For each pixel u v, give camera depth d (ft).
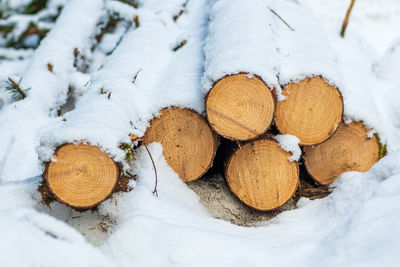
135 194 6.88
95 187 6.23
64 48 11.63
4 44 14.35
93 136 5.99
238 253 5.63
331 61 8.45
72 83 11.27
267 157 7.89
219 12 9.29
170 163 8.02
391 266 4.03
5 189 6.82
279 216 7.64
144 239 5.98
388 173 6.31
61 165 6.06
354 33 14.71
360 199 6.53
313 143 8.08
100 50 13.44
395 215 4.81
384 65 12.53
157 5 13.12
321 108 7.84
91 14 13.38
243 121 7.03
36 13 15.51
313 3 20.98
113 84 8.05
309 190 8.68
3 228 4.62
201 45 9.79
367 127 8.69
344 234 5.08
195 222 6.65
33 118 9.38
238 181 8.04
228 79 6.79
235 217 8.07
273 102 6.86
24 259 4.55
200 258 5.60
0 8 15.21
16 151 8.53
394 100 11.21
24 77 10.62
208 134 7.84
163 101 7.79
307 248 5.49
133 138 6.87
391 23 19.57
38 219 5.24
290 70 7.75
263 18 8.34
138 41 10.37
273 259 5.45
